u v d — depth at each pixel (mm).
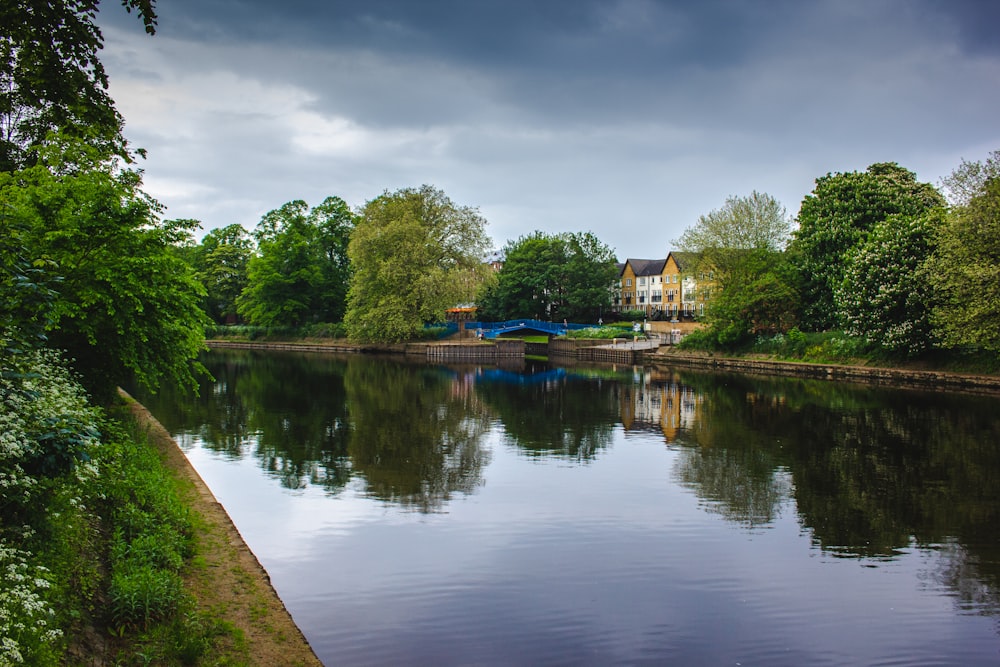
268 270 70250
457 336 70625
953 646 9367
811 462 19734
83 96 10648
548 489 16750
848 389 36781
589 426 25875
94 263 13133
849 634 9656
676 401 32969
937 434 23672
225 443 21156
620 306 108500
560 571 11648
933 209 38875
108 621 6797
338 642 9086
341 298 74875
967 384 35688
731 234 52562
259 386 35906
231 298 82438
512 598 10555
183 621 7137
